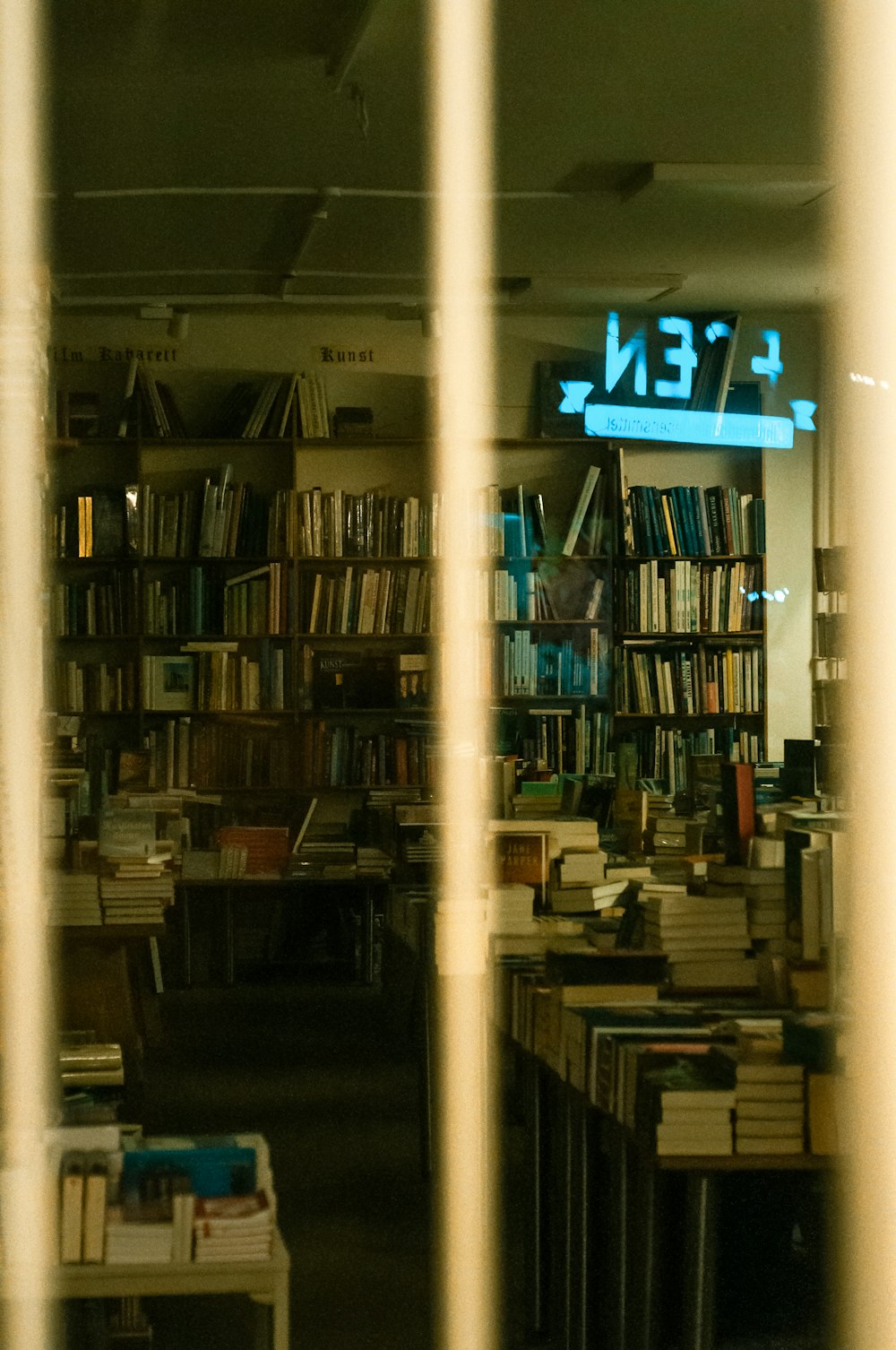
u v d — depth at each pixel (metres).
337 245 8.14
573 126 6.38
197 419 9.62
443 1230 4.62
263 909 9.32
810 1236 3.76
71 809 6.52
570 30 5.31
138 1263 2.59
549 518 9.85
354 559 9.38
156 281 8.81
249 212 7.53
